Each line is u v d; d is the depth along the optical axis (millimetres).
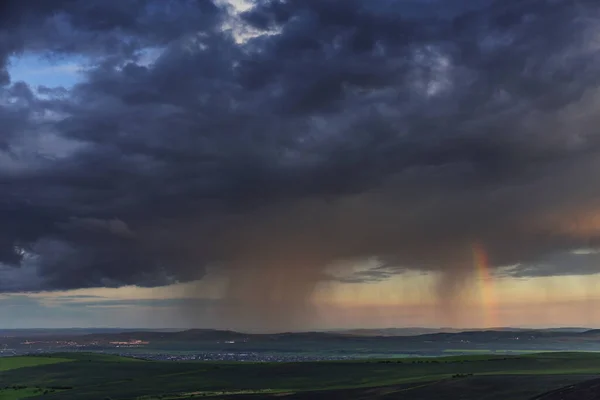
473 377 156500
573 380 138625
